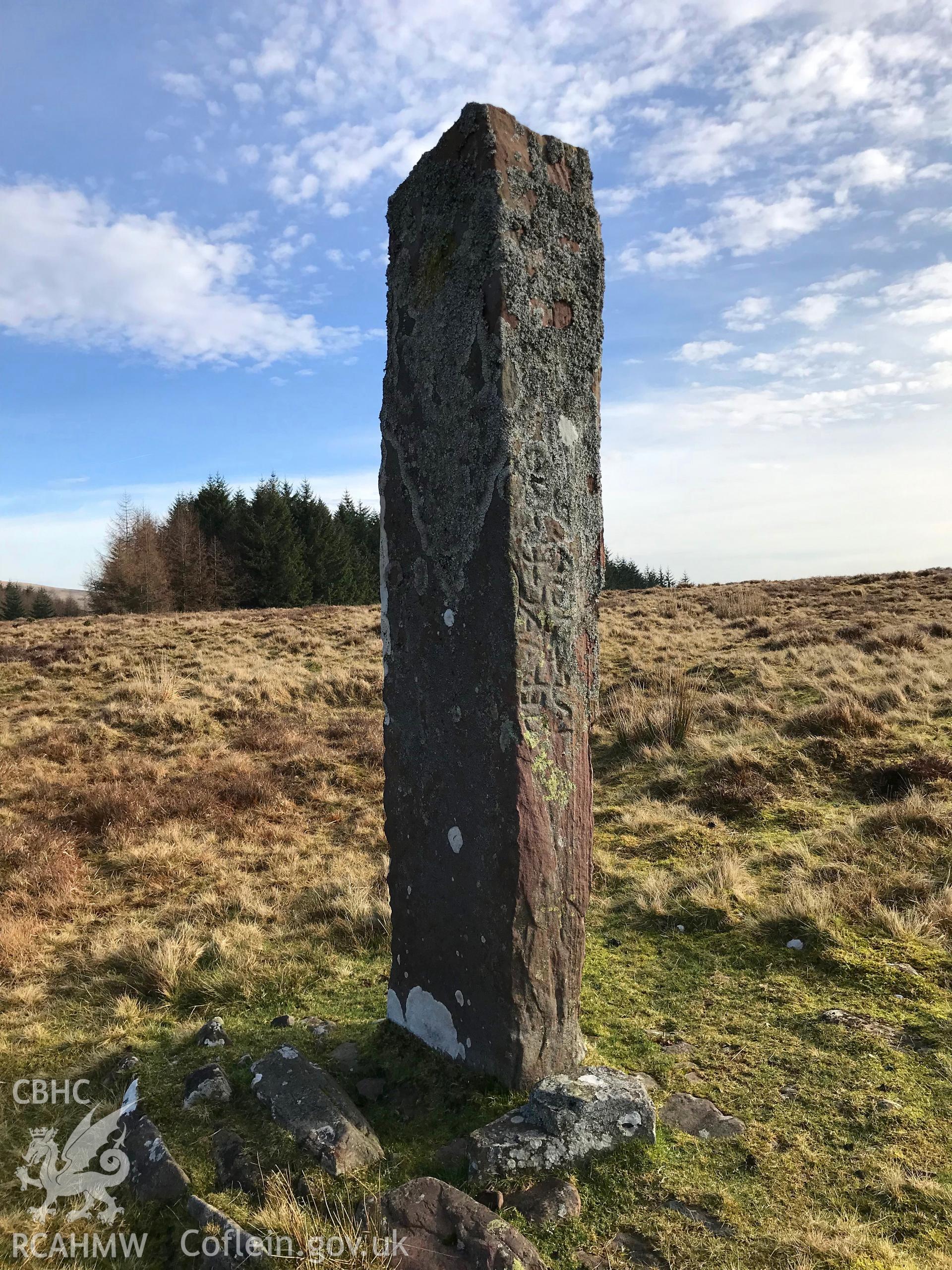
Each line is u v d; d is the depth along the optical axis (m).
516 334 2.87
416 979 3.34
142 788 7.57
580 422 3.12
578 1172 2.57
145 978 4.09
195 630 17.23
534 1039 2.95
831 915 4.29
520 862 2.85
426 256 3.15
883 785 6.23
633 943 4.40
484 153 2.86
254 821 6.87
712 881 4.92
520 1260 2.16
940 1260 2.19
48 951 4.53
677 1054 3.27
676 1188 2.50
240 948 4.43
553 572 2.98
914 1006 3.53
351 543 44.22
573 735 3.05
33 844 6.11
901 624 13.03
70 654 14.02
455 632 3.07
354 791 7.87
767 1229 2.33
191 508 40.28
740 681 10.27
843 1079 3.05
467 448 2.97
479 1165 2.51
